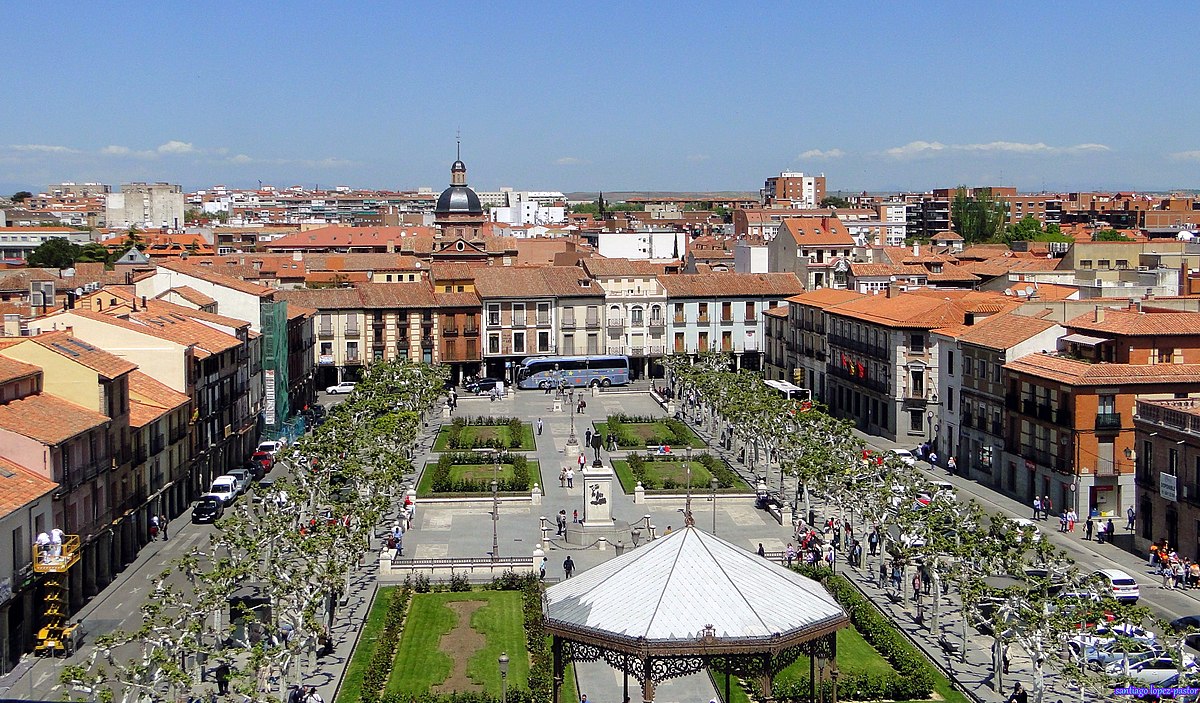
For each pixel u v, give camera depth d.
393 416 125.31
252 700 56.31
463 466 130.00
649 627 49.06
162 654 56.56
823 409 153.38
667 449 133.62
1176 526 88.38
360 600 82.56
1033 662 60.72
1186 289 146.38
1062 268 193.12
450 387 192.00
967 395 124.62
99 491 85.75
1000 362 117.00
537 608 77.75
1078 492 101.06
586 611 51.28
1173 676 63.44
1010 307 134.50
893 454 106.81
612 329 198.00
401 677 67.12
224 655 59.09
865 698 63.91
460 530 102.44
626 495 116.12
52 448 76.81
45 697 63.75
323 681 66.44
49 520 76.12
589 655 52.00
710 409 150.50
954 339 127.25
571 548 96.75
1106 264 191.62
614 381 194.25
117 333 107.94
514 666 69.00
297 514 88.50
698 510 109.62
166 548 96.00
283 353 147.62
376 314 189.25
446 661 69.88
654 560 52.78
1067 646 62.53
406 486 116.81
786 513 103.81
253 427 138.25
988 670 67.94
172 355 108.31
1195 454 85.62
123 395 91.38
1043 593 65.00
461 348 193.00
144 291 147.12
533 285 196.50
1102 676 58.28
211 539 81.38
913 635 74.25
